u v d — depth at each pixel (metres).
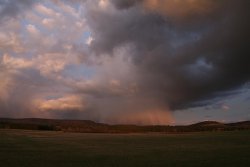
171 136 109.50
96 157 50.88
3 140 80.75
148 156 51.78
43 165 42.34
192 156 50.22
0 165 41.84
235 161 42.81
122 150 62.28
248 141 76.56
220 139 85.38
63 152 58.06
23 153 55.50
